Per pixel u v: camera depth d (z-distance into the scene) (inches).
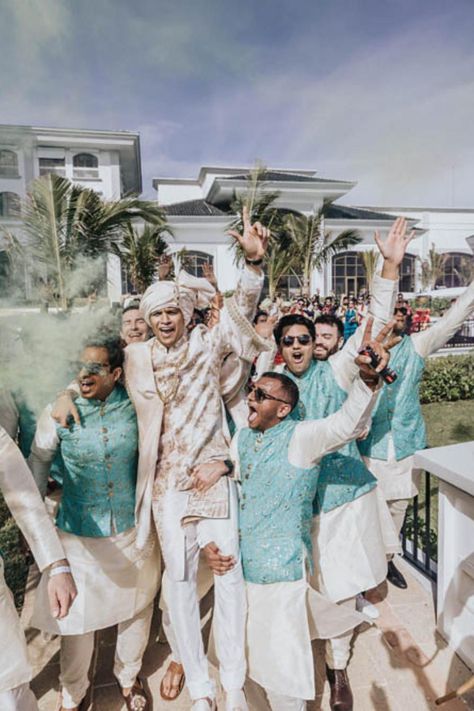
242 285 81.7
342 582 85.2
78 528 78.6
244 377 87.2
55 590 62.5
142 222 527.5
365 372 65.3
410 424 112.0
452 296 725.3
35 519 64.2
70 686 79.6
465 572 91.0
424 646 96.7
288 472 71.0
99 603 77.8
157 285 79.0
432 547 131.6
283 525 71.1
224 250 783.1
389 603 109.7
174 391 78.5
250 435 76.9
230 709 68.6
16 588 120.3
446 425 267.6
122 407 80.3
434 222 865.5
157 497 78.3
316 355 109.0
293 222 698.2
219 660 72.4
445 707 83.0
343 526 87.4
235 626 71.4
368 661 93.4
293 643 68.2
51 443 78.9
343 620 74.5
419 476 116.1
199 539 74.5
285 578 70.1
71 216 141.7
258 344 84.7
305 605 70.4
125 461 79.7
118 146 625.6
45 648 99.2
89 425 77.7
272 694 70.4
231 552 73.1
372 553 88.3
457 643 94.1
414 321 517.7
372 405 66.2
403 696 85.5
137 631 82.8
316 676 90.8
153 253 435.5
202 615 106.4
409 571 121.6
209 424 78.9
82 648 78.5
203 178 973.8
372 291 95.7
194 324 91.7
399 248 94.0
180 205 878.4
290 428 72.9
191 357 79.2
